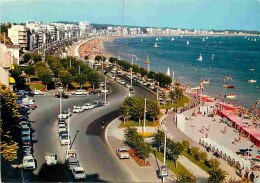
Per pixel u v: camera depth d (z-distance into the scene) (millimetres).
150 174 82125
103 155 93000
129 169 84500
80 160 88188
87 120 128875
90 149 97125
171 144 91000
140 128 123312
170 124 132125
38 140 102062
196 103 176125
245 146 117562
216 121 148750
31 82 195375
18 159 85000
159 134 99062
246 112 167375
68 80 180875
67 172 79750
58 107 145375
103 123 120750
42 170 80125
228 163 95625
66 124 121438
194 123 143250
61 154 91562
